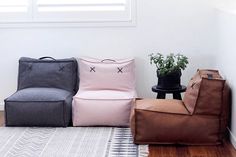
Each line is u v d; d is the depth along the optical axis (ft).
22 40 13.35
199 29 12.96
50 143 10.34
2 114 13.24
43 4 13.08
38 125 11.66
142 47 13.17
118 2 12.95
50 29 13.24
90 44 13.28
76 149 9.91
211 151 9.75
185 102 10.44
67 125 11.68
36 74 12.60
